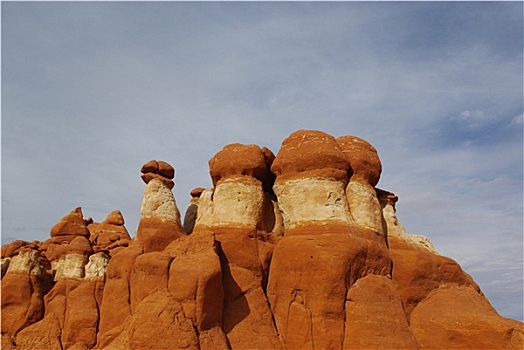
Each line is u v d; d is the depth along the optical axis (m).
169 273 22.75
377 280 24.16
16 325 32.16
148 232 28.72
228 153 28.28
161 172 31.30
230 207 26.52
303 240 24.64
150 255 23.53
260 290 24.64
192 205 35.06
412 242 29.62
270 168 28.88
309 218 25.23
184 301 21.59
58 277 36.00
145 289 22.66
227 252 25.22
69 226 43.00
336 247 23.67
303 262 24.02
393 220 29.52
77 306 32.41
